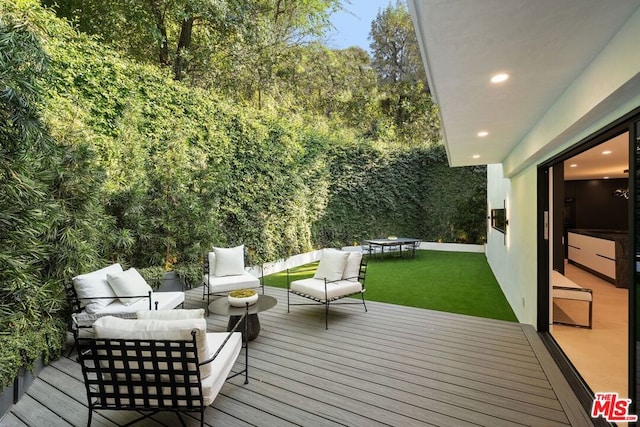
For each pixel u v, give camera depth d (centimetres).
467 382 266
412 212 1130
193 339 190
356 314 444
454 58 193
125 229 462
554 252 561
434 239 1126
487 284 618
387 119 1514
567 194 976
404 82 1536
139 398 199
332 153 970
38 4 407
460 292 562
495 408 231
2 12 371
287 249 787
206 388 198
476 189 1053
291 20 1030
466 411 228
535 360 303
